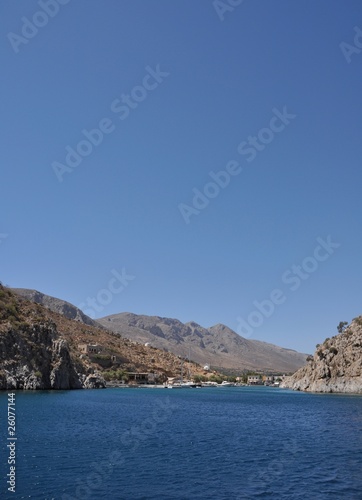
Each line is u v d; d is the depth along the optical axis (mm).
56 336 154500
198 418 83562
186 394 179375
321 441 56438
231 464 41031
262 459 43688
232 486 33500
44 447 45375
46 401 100750
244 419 84562
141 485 32906
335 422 80375
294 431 67000
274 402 136000
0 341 131750
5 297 155250
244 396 173750
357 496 31500
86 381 169375
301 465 41125
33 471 35656
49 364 145375
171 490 31953
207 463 41094
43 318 157625
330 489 33219
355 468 40062
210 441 54594
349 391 188500
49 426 60906
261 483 34531
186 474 36625
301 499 30656
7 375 127875
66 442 48969
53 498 29391
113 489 31719
